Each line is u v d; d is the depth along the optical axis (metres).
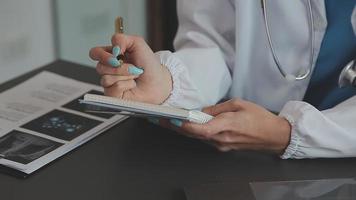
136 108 0.83
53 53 1.91
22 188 0.81
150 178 0.83
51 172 0.84
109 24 2.12
